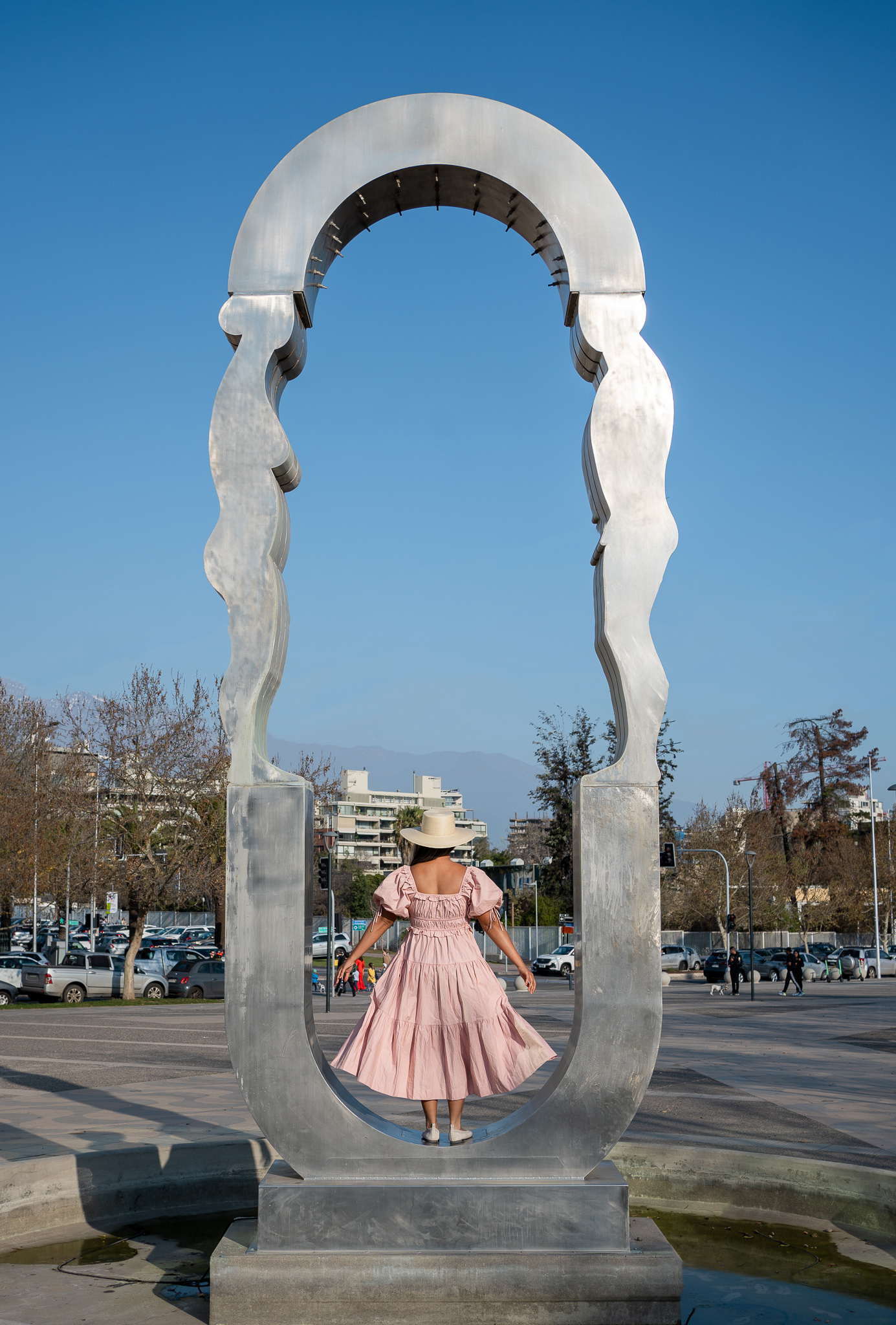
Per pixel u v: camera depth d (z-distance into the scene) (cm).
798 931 6241
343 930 5978
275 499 500
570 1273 425
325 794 4209
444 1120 963
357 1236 439
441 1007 480
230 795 479
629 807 478
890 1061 1552
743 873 5728
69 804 3556
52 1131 786
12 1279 492
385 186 536
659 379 512
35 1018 2480
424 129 528
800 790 6819
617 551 496
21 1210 572
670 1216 605
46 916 5872
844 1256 527
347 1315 421
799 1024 2303
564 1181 452
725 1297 468
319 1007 2756
